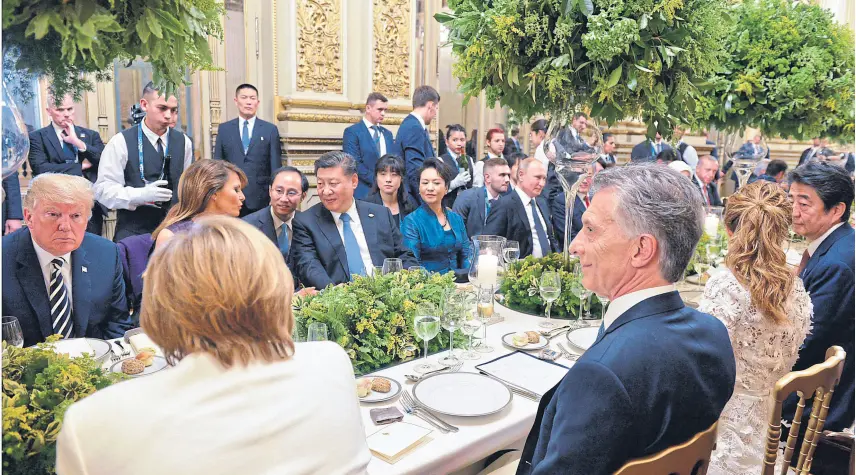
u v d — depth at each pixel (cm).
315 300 190
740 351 160
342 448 93
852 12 579
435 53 686
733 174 777
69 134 424
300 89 532
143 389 84
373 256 287
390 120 587
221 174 238
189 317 85
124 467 78
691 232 110
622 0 190
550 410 115
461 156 593
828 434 191
